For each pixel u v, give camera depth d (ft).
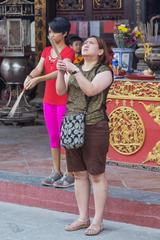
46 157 32.32
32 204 26.17
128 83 29.22
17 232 23.13
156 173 28.73
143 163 29.30
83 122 21.42
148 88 28.68
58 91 22.06
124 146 29.71
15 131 40.73
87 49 21.79
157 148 28.78
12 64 41.93
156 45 30.71
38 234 22.88
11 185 26.68
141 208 23.56
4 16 42.73
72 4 47.65
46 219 24.56
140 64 32.27
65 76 22.08
